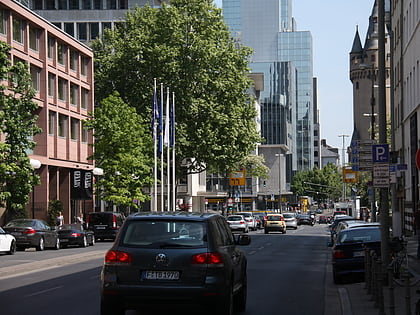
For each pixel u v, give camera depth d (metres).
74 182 60.84
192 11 67.56
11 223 37.69
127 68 65.88
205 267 10.94
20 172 37.16
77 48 63.59
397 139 57.47
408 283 9.58
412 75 46.62
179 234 11.17
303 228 88.88
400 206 56.16
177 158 65.12
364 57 173.88
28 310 13.67
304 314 13.38
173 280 10.93
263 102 169.75
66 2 92.06
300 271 24.11
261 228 88.62
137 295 10.88
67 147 61.59
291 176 175.12
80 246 43.12
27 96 37.44
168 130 56.84
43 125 56.47
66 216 61.34
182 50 65.12
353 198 78.56
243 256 13.55
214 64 65.38
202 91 65.50
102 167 56.41
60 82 60.94
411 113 46.69
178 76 64.38
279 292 17.36
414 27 45.47
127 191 55.88
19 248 39.19
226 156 63.59
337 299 15.91
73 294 16.58
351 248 19.22
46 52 56.88
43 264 26.77
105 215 49.09
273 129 168.38
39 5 91.94
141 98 64.69
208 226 11.33
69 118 61.97
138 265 10.98
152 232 11.21
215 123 64.25
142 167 56.69
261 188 156.62
